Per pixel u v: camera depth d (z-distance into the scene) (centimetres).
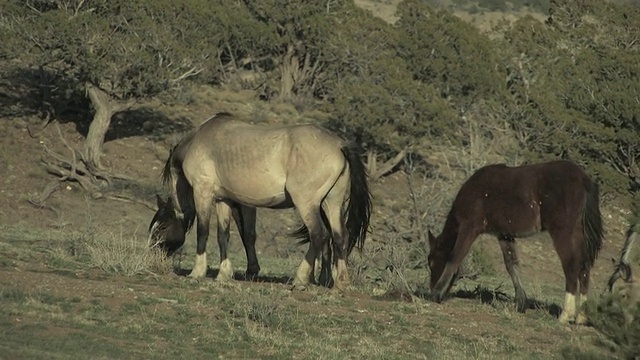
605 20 10906
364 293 3516
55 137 8831
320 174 3281
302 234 3569
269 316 2855
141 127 9431
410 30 10281
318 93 11550
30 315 2669
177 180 3678
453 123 9256
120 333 2622
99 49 8056
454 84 9638
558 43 10488
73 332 2558
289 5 10912
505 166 3366
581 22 10975
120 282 3241
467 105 9681
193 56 8569
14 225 6850
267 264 5272
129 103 8469
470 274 5547
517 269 3475
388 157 9625
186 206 3712
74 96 9262
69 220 7412
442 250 3512
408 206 8681
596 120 9338
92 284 3106
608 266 8131
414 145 9325
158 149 9000
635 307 2169
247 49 11031
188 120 9881
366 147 9369
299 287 3356
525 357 2695
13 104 9156
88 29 8000
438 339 2891
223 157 3428
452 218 3453
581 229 3209
